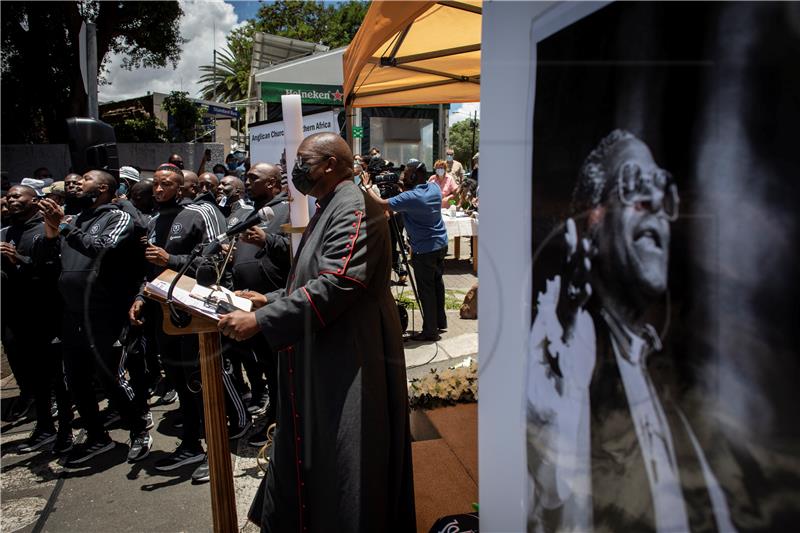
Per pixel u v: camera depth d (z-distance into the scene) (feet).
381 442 6.17
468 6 8.49
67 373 10.80
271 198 11.05
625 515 2.28
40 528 8.93
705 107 1.75
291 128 7.50
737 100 1.64
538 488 2.98
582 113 2.38
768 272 1.57
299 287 6.25
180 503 9.53
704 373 1.82
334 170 6.29
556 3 2.59
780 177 1.52
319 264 6.04
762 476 1.64
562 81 2.54
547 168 2.71
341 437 6.00
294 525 6.50
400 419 6.51
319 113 9.87
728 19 1.66
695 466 1.89
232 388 10.98
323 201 6.45
